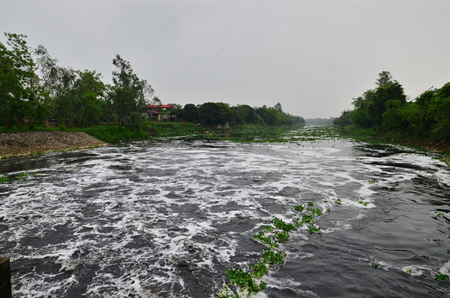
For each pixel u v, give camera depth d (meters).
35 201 15.38
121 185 19.14
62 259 9.35
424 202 15.48
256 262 9.22
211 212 14.01
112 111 61.53
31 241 10.66
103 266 8.95
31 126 38.31
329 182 20.28
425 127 46.12
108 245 10.40
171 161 29.92
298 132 98.38
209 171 24.36
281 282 8.01
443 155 33.19
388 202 15.49
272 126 152.88
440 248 10.13
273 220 12.58
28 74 37.97
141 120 68.25
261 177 21.98
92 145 42.94
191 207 14.74
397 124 54.66
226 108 104.69
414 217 13.21
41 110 39.69
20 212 13.68
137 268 8.85
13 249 10.02
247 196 16.78
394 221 12.72
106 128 53.09
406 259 9.34
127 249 10.11
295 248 10.09
